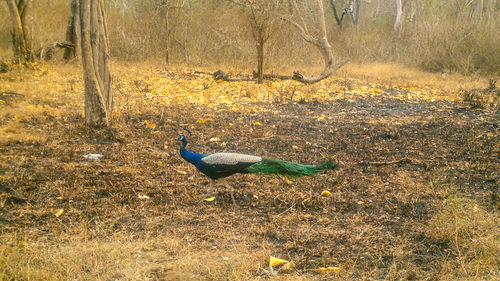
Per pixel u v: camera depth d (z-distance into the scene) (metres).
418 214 5.27
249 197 5.80
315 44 15.27
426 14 22.30
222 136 8.42
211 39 18.44
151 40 18.06
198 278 3.96
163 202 5.58
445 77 15.93
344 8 23.22
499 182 6.14
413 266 4.19
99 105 8.34
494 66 16.64
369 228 4.95
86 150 7.32
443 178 6.34
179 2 18.27
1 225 4.84
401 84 14.61
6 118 8.90
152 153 7.31
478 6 20.53
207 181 6.26
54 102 10.41
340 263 4.25
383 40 21.33
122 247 4.41
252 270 4.11
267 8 13.34
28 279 3.77
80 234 4.62
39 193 5.65
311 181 6.30
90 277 3.89
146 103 10.77
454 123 9.35
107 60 8.40
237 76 15.05
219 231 4.88
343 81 14.45
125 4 20.94
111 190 5.81
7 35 16.02
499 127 9.05
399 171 6.68
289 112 10.51
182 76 14.77
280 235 4.81
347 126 9.23
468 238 4.58
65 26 17.78
